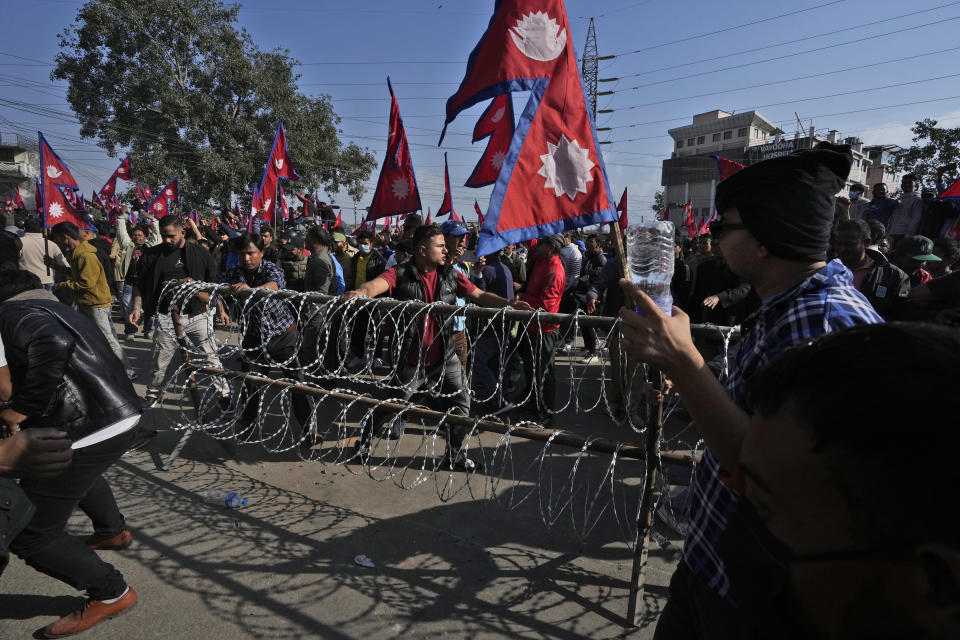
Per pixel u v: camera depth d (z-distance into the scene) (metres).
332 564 2.69
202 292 3.97
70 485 2.10
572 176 1.91
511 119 3.51
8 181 38.91
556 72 1.92
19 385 2.01
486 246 1.82
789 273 1.18
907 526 0.40
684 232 15.04
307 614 2.34
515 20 1.93
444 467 3.89
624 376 3.21
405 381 3.72
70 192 11.16
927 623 0.41
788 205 1.11
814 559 0.49
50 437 1.42
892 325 0.47
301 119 28.77
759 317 1.23
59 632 2.18
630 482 3.74
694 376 1.03
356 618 2.32
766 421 0.54
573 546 2.91
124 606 2.29
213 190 26.83
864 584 0.45
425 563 2.72
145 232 8.13
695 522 1.35
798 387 0.50
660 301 1.24
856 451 0.42
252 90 27.48
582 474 3.85
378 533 2.99
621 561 2.78
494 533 3.02
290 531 2.99
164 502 3.29
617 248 1.91
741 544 0.93
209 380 5.30
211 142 27.47
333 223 12.18
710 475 1.31
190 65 27.05
